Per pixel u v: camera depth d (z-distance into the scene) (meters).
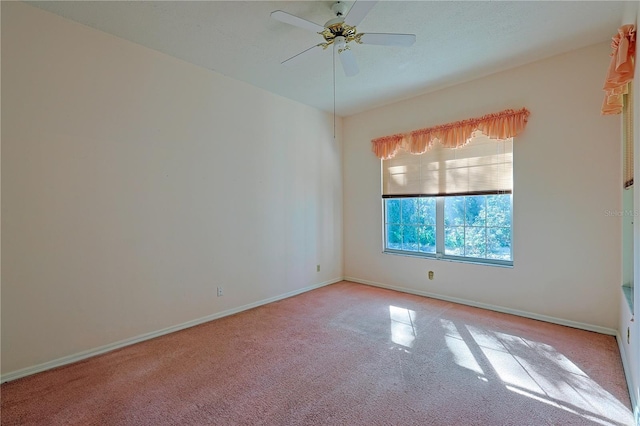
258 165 3.90
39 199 2.35
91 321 2.61
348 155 5.07
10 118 2.23
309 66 3.30
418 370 2.31
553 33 2.70
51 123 2.40
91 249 2.61
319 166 4.74
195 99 3.28
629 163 2.30
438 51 3.00
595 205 2.92
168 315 3.09
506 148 3.48
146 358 2.56
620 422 1.74
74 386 2.17
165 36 2.73
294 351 2.65
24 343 2.30
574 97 3.01
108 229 2.70
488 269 3.63
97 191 2.63
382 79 3.64
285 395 2.04
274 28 2.61
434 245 4.20
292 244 4.33
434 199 4.18
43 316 2.38
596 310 2.93
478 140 3.69
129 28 2.60
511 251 3.50
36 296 2.35
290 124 4.30
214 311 3.46
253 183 3.84
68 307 2.49
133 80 2.83
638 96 1.69
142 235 2.91
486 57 3.12
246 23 2.54
